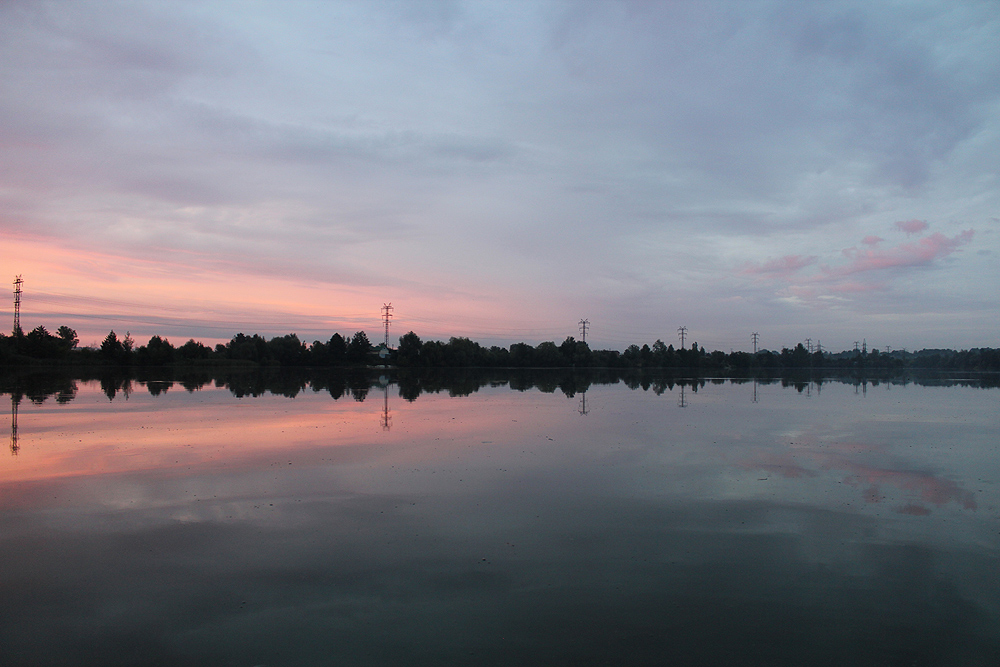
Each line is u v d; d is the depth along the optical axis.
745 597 10.23
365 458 21.34
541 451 23.00
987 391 68.56
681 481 18.25
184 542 12.65
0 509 14.90
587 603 9.93
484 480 18.14
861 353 199.00
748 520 14.42
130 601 9.95
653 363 167.38
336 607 9.75
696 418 34.97
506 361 156.38
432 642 8.67
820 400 50.78
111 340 113.81
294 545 12.48
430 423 31.50
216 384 65.75
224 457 21.33
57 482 17.58
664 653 8.43
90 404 40.41
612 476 18.81
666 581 10.82
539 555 11.99
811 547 12.64
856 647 8.67
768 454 22.94
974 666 8.20
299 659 8.24
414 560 11.70
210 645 8.60
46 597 10.09
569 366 159.50
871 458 22.33
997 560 12.02
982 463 21.55
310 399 46.88
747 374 132.00
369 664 8.11
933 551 12.50
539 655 8.35
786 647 8.65
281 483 17.59
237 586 10.52
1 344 101.19
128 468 19.45
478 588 10.46
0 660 8.20
